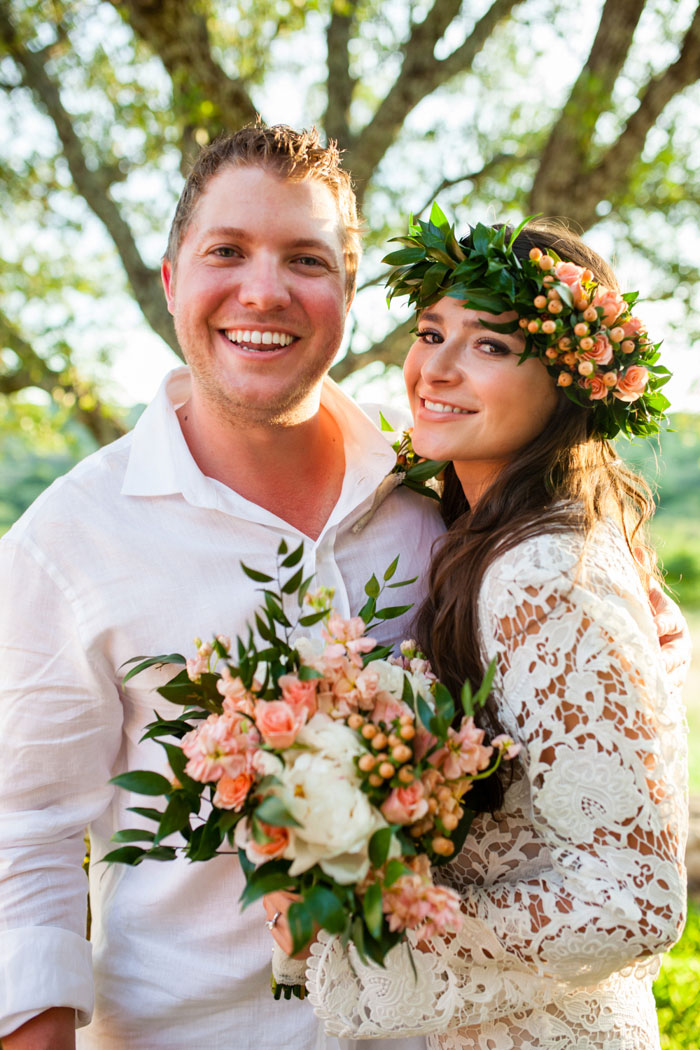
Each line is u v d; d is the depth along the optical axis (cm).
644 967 164
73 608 173
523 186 627
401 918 128
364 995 153
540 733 146
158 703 177
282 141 181
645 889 142
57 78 582
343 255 192
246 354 180
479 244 173
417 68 516
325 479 203
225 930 175
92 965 177
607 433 182
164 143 552
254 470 194
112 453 185
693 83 493
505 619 152
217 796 128
